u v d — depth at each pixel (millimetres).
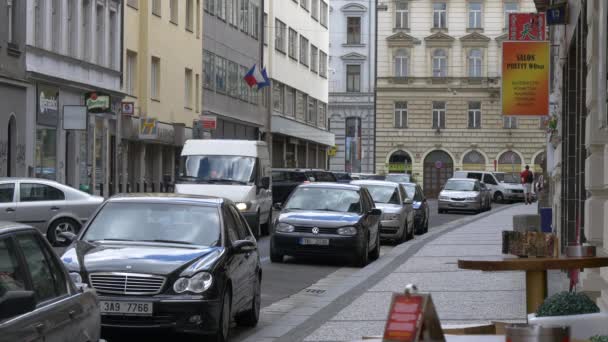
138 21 59094
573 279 15312
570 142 22750
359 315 16281
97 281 13672
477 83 103125
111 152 54938
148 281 13625
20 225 8859
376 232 29188
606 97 13430
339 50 114062
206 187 35750
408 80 103875
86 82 50812
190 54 66875
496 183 90250
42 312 8383
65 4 49250
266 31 86000
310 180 59375
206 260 14086
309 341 13750
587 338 9477
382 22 104312
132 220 15305
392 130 104312
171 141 62500
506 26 103188
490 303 17078
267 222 39500
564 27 23938
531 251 10047
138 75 58906
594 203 15273
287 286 22672
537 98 26109
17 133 44062
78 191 32219
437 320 5633
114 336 14859
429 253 29000
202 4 69125
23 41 44438
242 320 16141
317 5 103625
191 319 13547
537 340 6176
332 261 28766
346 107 113938
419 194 43969
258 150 37312
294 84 94438
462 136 103438
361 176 71000
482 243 32531
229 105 76000
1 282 7930
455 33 103750
